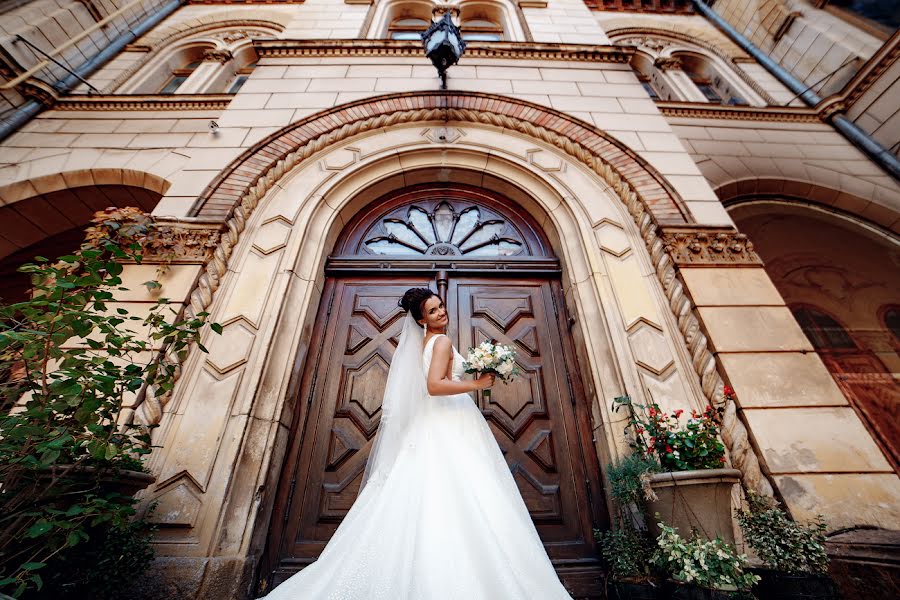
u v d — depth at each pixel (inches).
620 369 122.1
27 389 74.5
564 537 111.0
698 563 76.2
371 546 63.9
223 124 188.9
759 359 119.5
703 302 131.2
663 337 128.5
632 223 157.3
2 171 187.6
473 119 191.0
